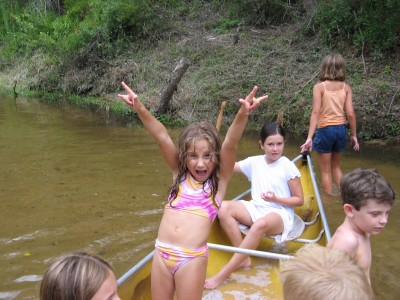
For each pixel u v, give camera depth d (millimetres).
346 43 10883
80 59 15047
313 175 4984
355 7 10852
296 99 9688
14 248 4199
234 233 3758
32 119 10914
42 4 19828
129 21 14734
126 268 3842
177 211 2791
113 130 9516
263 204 3912
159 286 2793
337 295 1362
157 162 6969
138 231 4543
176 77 10414
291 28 12766
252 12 14070
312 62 10930
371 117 8602
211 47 12977
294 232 3914
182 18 15344
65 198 5445
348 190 2469
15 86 15266
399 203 5281
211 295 3305
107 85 13977
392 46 10125
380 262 3920
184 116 10578
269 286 3410
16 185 5934
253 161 4168
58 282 1653
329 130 5449
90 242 4309
